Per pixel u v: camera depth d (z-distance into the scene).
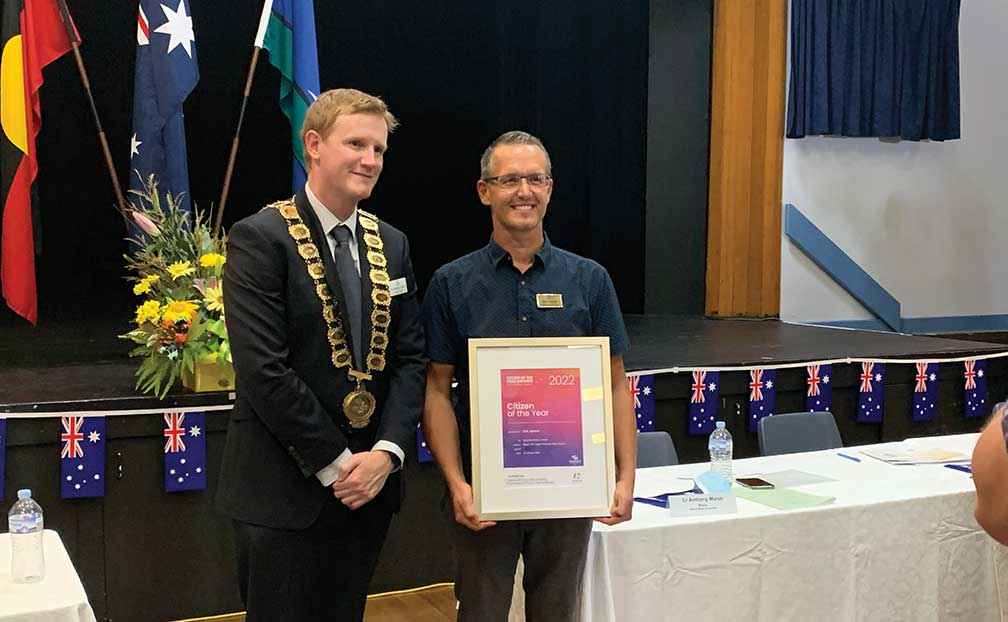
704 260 7.10
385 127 2.10
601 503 2.13
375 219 2.24
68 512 3.30
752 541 2.40
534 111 7.18
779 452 3.39
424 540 3.79
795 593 2.46
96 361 4.36
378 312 2.12
